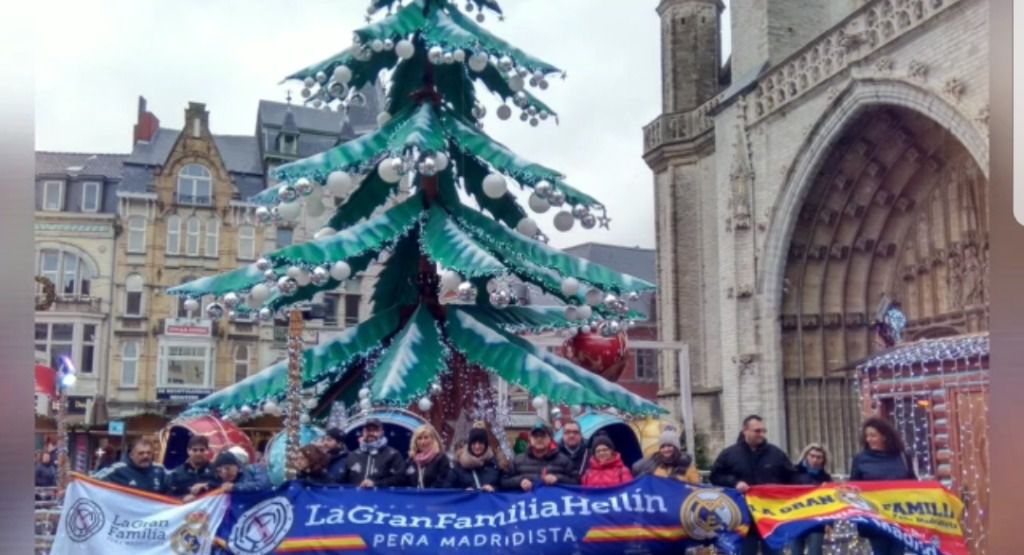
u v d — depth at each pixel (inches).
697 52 1362.0
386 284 451.2
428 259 436.5
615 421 545.3
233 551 301.1
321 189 426.3
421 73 436.8
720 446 1215.6
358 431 446.3
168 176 1624.0
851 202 1021.8
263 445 1125.1
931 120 900.6
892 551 341.7
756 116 1079.6
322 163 386.3
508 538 313.4
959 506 343.0
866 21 896.9
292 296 417.1
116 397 1530.5
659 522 323.3
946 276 951.6
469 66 426.9
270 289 384.2
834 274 1049.5
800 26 1131.3
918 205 997.2
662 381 1342.3
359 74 442.6
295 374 346.0
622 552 319.3
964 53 770.2
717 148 1152.2
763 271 1056.2
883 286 1041.5
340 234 389.7
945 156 935.7
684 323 1301.7
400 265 445.1
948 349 612.1
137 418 1315.2
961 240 920.9
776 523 327.9
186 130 1643.7
